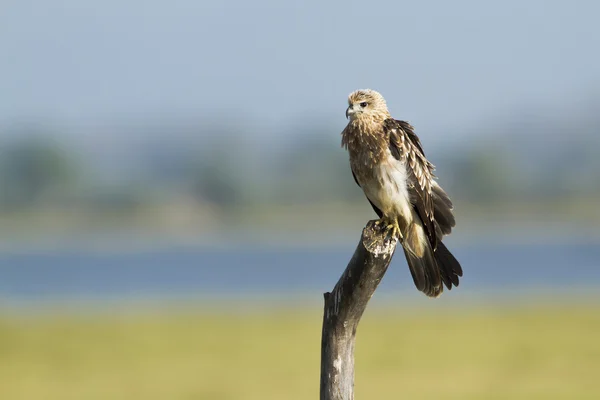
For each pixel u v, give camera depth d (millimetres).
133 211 147000
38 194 149750
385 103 10430
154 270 69938
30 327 31172
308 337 27469
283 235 125500
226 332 28938
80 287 53594
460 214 134750
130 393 19016
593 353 23250
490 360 22422
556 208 136625
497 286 46750
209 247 112000
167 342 26781
